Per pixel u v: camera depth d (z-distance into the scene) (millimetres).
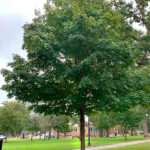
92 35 14312
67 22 14430
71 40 13992
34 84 14648
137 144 41875
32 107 16109
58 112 16016
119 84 14891
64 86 15078
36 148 39312
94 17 15055
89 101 15023
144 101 16453
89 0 16234
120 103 15250
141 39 23953
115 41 14695
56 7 15961
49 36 14195
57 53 14281
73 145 45094
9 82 14922
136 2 26562
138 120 67625
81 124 15836
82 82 13453
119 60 14312
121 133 129500
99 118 78312
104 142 53188
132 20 26656
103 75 13914
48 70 14875
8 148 40500
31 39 13906
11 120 78375
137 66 19875
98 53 13820
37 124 101000
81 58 14648
